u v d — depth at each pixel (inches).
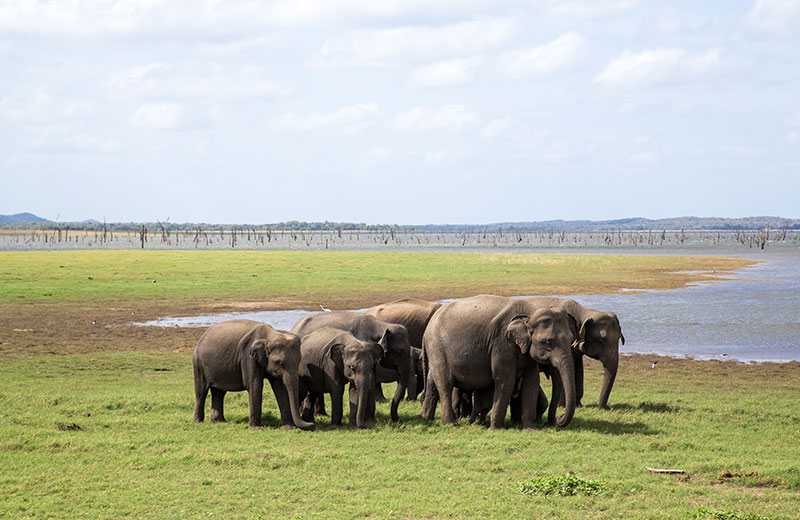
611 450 457.1
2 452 446.3
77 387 669.9
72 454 442.3
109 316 1238.3
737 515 331.9
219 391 540.7
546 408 580.1
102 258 2815.0
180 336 1029.8
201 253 3378.4
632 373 792.9
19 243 6820.9
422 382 651.5
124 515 342.3
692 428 519.2
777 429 518.3
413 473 405.1
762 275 2346.2
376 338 578.6
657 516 337.7
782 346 992.9
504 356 514.9
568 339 503.2
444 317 546.0
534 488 374.9
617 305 1482.5
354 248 5861.2
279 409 528.1
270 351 509.0
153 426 519.2
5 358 834.8
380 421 545.0
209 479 392.5
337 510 347.3
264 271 2194.9
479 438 484.7
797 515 337.4
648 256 3558.1
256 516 338.3
